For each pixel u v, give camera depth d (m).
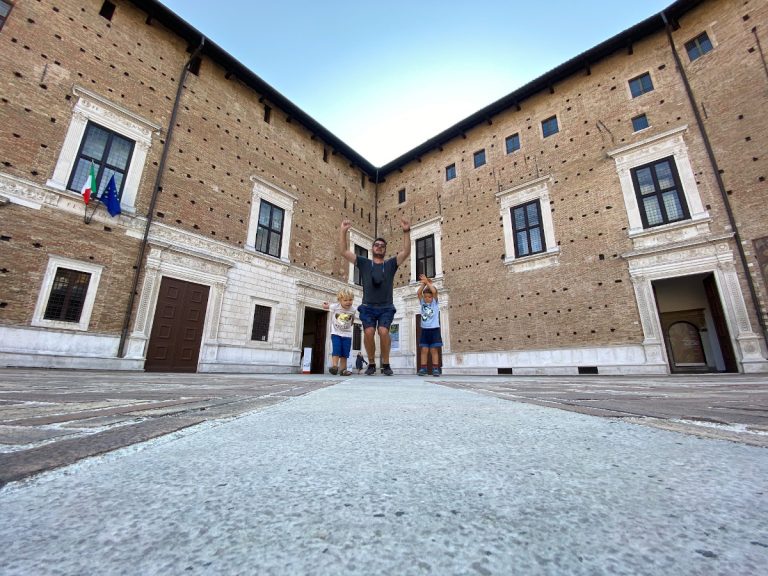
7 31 7.86
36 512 0.34
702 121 9.61
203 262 10.30
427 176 16.58
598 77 11.91
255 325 11.53
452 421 0.98
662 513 0.36
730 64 9.41
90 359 7.80
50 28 8.49
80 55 8.91
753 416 1.02
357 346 15.74
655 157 10.12
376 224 18.30
